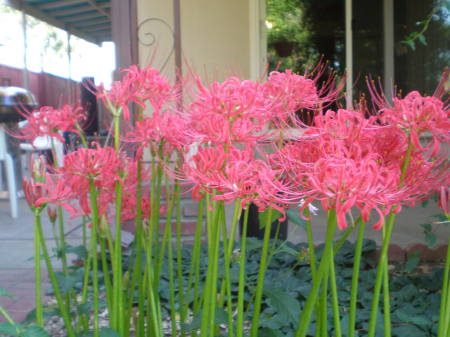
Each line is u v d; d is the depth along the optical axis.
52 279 0.91
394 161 0.72
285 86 0.84
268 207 0.83
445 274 0.76
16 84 6.43
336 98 1.00
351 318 0.76
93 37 7.47
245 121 0.72
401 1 3.69
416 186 0.69
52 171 0.93
